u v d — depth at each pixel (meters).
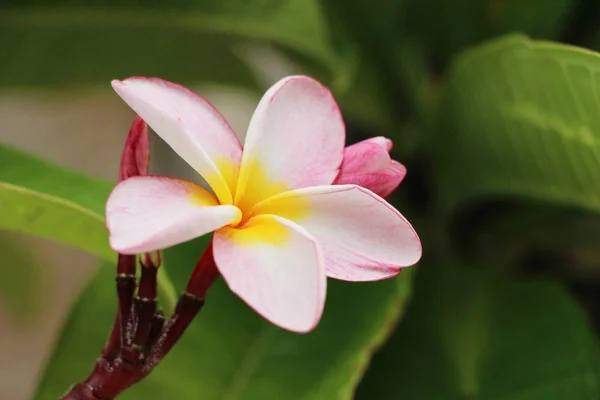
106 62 0.69
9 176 0.54
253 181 0.47
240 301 0.56
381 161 0.47
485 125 0.57
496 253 0.67
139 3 0.64
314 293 0.43
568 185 0.56
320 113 0.47
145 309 0.46
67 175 0.55
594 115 0.52
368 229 0.46
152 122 0.45
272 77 0.82
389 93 0.67
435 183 0.64
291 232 0.44
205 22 0.64
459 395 0.56
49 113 1.17
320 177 0.47
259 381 0.54
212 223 0.44
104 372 0.46
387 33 0.67
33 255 0.87
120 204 0.44
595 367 0.55
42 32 0.66
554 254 0.67
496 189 0.60
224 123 0.47
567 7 0.62
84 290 0.56
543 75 0.53
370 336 0.54
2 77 0.68
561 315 0.57
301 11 0.65
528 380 0.55
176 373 0.55
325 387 0.54
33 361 1.10
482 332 0.58
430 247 0.66
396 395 0.56
